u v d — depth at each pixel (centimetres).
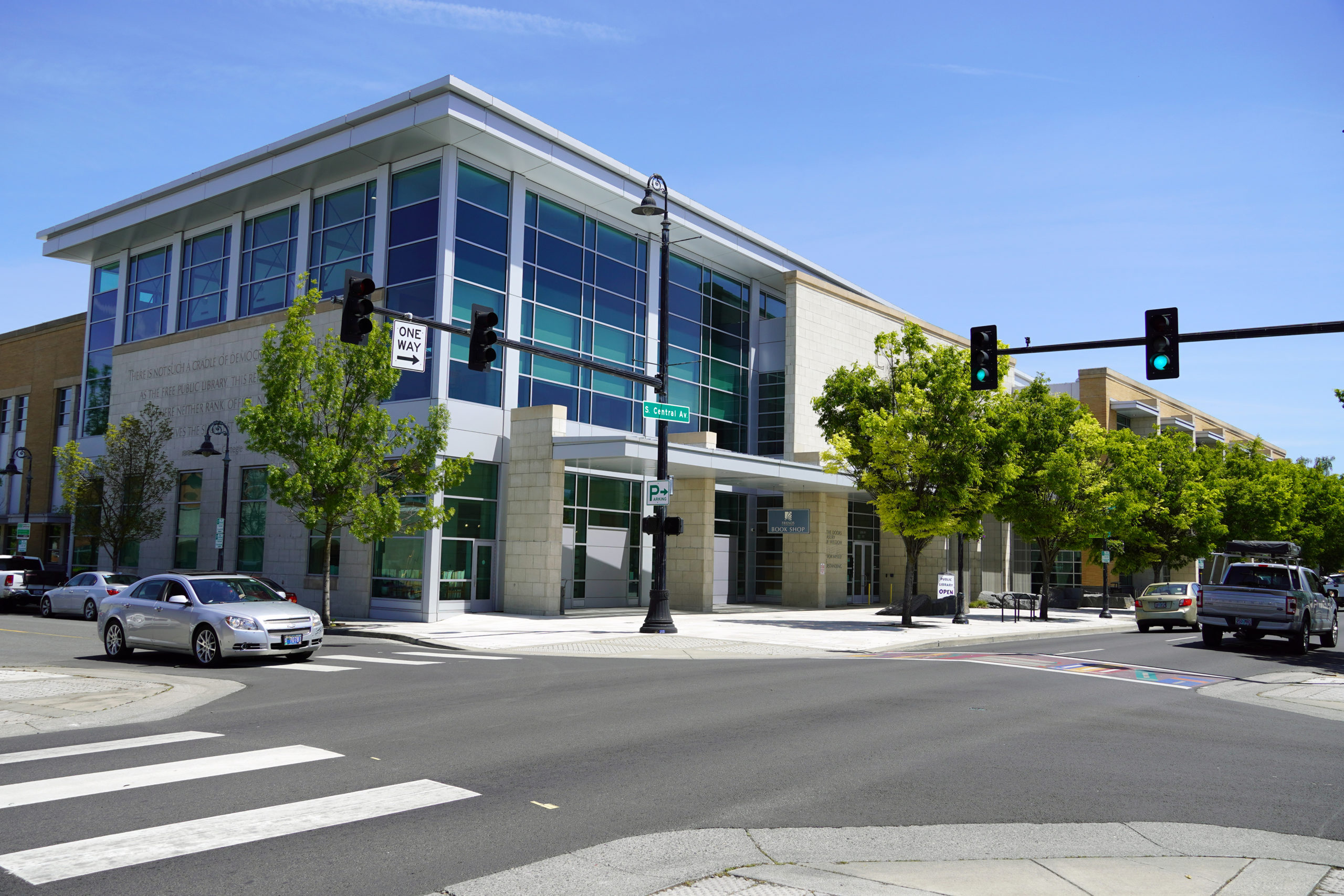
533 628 2406
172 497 3550
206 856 554
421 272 2862
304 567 3052
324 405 2470
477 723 1002
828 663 1711
